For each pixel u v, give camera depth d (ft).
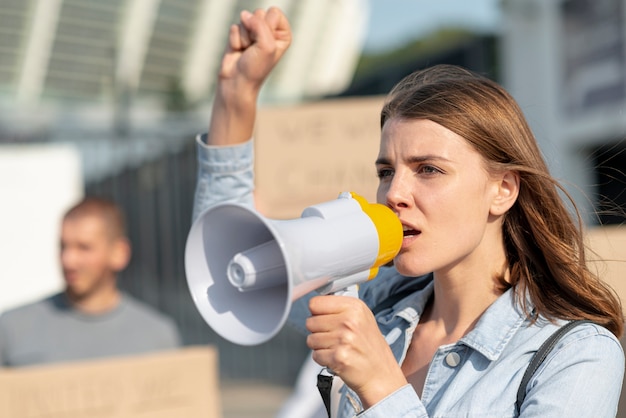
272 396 30.35
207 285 5.81
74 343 13.20
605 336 6.15
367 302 7.78
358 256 5.76
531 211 6.61
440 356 6.59
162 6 31.99
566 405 5.82
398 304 7.36
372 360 5.60
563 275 6.54
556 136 27.12
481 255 6.70
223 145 7.16
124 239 13.78
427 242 6.30
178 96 33.94
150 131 33.40
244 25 6.91
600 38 25.86
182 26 32.91
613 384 6.03
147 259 33.63
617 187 18.38
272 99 35.65
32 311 13.34
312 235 5.52
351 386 5.68
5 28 30.12
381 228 5.93
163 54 33.19
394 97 6.78
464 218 6.30
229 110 7.06
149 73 33.32
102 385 12.02
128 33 32.19
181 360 12.30
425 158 6.27
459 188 6.25
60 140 32.17
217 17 33.22
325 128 15.01
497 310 6.49
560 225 6.65
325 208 5.84
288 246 5.29
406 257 6.35
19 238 20.76
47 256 20.95
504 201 6.56
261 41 6.77
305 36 36.14
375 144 14.89
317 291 5.90
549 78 27.68
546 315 6.35
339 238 5.65
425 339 7.02
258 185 15.12
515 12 28.50
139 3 31.53
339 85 37.27
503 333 6.37
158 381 12.21
